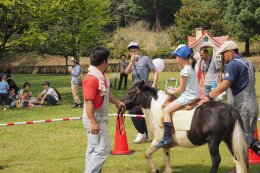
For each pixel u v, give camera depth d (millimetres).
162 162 8266
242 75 6801
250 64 6938
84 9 24109
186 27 46062
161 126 6812
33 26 19375
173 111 6629
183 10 46531
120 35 56625
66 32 21516
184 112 6527
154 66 9641
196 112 6398
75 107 16922
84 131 11695
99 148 6125
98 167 6129
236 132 6090
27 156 9133
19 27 19562
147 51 52406
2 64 53125
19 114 15297
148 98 7195
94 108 6062
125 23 62094
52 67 49781
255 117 6992
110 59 53031
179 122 6520
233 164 8008
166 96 7133
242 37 49156
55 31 21078
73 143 10289
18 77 41594
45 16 19547
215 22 45125
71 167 8148
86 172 6148
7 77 19391
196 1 48031
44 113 15453
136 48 9555
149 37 59375
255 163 8047
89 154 6219
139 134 9984
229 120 6137
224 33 45500
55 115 14859
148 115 7211
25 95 17625
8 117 14586
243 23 48812
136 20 65188
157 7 63000
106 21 27422
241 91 6852
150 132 7242
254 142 6988
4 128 12398
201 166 7977
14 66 51656
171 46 50719
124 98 7410
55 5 19156
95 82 5984
